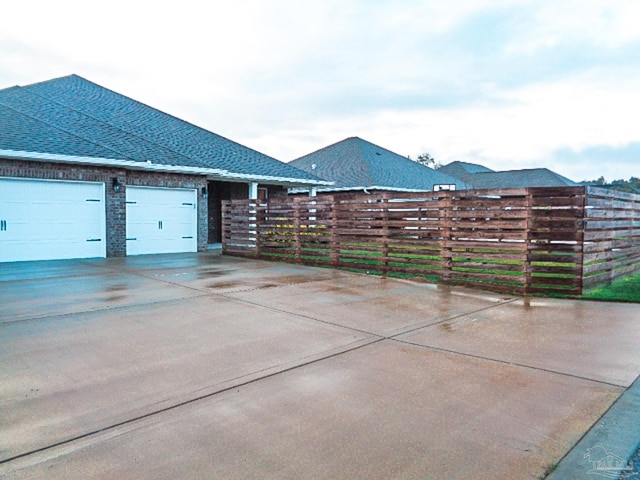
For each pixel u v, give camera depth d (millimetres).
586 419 2922
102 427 2836
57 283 8117
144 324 5352
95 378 3656
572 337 4836
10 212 11062
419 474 2328
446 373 3785
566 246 7039
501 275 7547
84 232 12234
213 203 18062
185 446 2609
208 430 2803
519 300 6863
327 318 5719
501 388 3451
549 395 3311
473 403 3184
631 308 6219
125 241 12992
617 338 4777
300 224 11250
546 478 2285
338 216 10297
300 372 3818
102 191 12477
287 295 7207
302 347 4512
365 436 2725
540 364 3990
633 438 2680
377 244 9516
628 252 8609
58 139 12508
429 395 3328
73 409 3088
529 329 5188
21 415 2994
